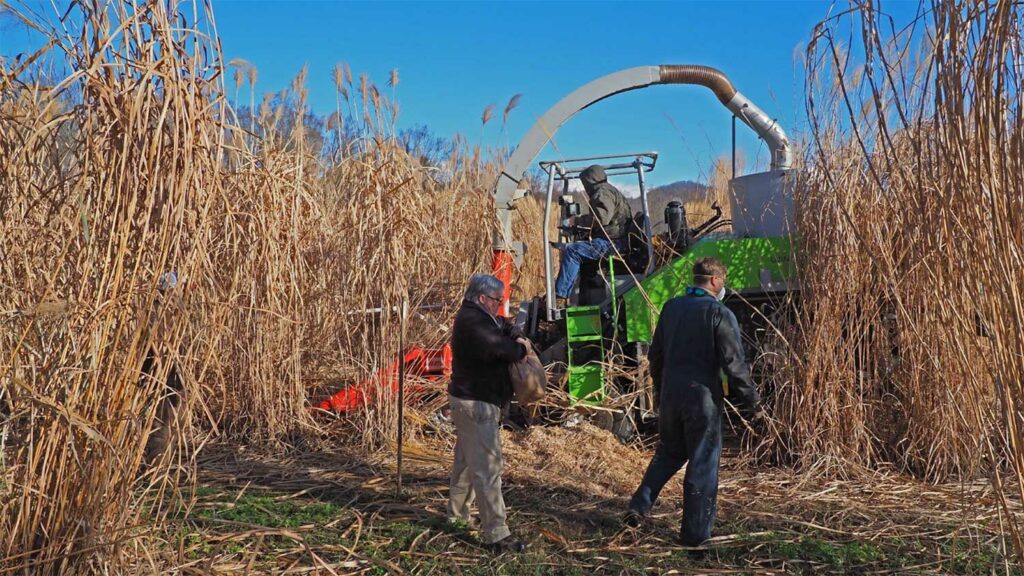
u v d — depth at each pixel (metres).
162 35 3.44
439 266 8.38
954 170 3.03
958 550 4.45
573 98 7.62
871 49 3.18
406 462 6.38
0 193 3.44
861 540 4.67
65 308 3.15
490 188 9.98
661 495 5.53
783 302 6.47
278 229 6.90
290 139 7.88
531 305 7.76
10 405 3.34
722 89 7.70
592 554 4.50
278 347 6.85
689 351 4.66
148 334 3.49
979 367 3.81
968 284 3.06
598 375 6.71
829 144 6.04
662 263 7.24
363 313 6.96
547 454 6.37
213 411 6.98
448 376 7.38
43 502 3.42
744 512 5.14
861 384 5.95
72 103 3.53
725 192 9.55
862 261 5.88
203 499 5.27
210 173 3.71
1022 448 2.99
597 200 7.14
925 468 5.74
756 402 4.60
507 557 4.43
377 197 6.96
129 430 3.52
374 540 4.67
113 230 3.38
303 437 6.83
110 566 3.46
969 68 2.95
